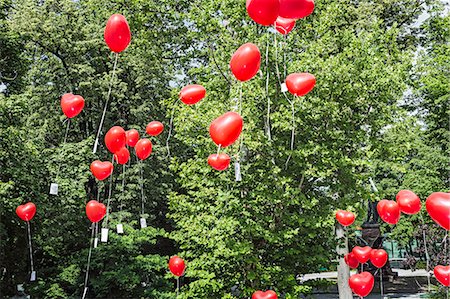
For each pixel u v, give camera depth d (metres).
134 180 15.97
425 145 18.14
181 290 9.39
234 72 4.84
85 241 14.29
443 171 18.11
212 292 8.55
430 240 15.36
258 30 9.95
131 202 16.05
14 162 12.42
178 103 10.55
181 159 16.23
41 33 16.23
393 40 12.31
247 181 8.52
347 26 14.18
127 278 11.09
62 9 17.00
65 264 12.65
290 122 8.84
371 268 19.58
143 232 12.66
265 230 8.16
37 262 13.70
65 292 12.13
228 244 7.95
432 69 17.02
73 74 16.75
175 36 13.47
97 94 16.58
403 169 11.60
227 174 8.62
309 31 11.05
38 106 17.17
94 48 16.97
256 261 8.08
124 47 5.60
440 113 18.12
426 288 19.33
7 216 12.32
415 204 5.82
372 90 10.91
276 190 8.38
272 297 6.24
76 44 16.36
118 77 17.20
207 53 11.83
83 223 14.41
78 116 17.22
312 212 8.98
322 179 9.73
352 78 10.33
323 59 10.34
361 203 10.66
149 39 13.23
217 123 4.97
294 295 8.20
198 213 9.00
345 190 9.80
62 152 14.56
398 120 11.63
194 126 9.30
